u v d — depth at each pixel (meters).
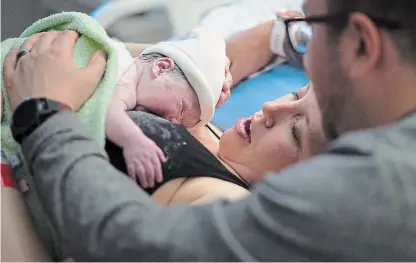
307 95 1.01
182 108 1.05
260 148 1.05
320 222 0.57
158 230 0.61
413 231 0.58
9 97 0.83
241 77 1.61
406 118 0.63
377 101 0.67
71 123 0.70
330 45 0.67
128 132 0.90
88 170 0.66
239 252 0.58
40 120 0.70
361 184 0.58
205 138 1.20
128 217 0.63
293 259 0.58
